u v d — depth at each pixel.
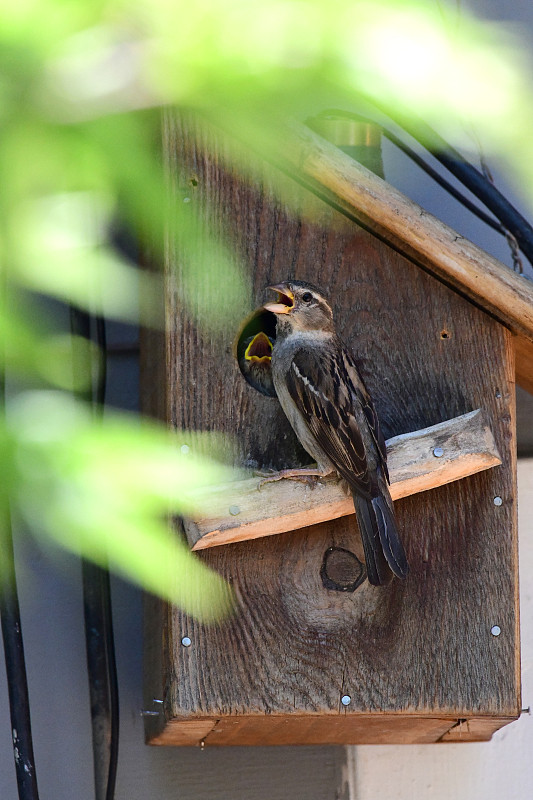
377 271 6.93
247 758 7.97
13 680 7.16
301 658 6.38
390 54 3.79
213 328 6.66
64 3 3.19
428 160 9.38
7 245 3.82
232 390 6.63
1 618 7.23
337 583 6.54
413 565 6.66
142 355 8.20
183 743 7.58
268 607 6.41
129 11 3.34
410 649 6.52
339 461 6.37
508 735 8.30
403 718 6.64
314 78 3.82
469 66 3.83
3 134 3.41
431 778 8.10
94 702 7.84
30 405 6.24
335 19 3.65
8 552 7.22
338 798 7.97
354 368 6.65
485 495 6.76
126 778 7.81
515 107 3.89
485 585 6.66
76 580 8.22
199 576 6.35
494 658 6.57
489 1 9.43
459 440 6.55
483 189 8.00
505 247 9.30
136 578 4.39
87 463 3.98
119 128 3.57
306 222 6.90
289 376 6.58
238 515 6.23
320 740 7.69
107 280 4.18
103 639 7.93
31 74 3.24
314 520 6.44
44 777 7.76
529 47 9.04
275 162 6.85
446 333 6.88
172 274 6.65
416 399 6.81
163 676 6.50
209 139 6.81
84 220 4.46
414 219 6.68
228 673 6.27
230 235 6.79
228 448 6.56
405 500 6.74
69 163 3.63
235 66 3.50
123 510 4.08
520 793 8.16
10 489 4.00
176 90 3.50
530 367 7.53
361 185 6.68
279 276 6.83
